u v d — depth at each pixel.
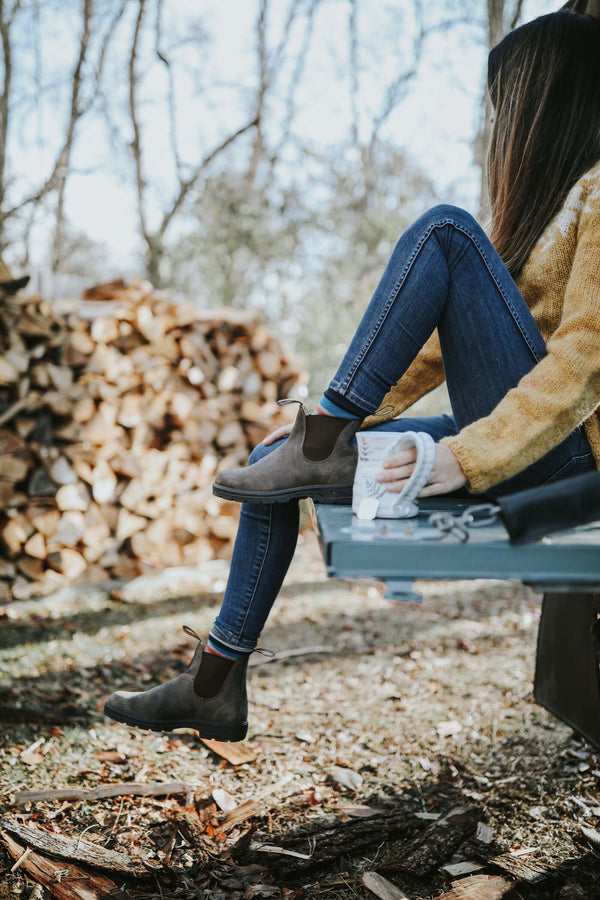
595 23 1.40
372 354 1.25
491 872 1.48
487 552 0.97
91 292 4.61
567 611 1.61
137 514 4.21
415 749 2.06
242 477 1.28
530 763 1.96
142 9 10.36
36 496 3.81
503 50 1.48
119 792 1.76
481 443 1.12
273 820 1.67
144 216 10.88
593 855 1.52
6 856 1.47
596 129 1.39
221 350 4.76
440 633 3.24
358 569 0.97
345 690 2.54
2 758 1.92
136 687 2.52
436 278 1.26
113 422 4.11
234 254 10.19
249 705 2.38
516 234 1.42
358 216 10.97
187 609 3.63
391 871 1.48
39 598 3.72
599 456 1.35
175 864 1.49
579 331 1.16
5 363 3.62
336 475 1.26
